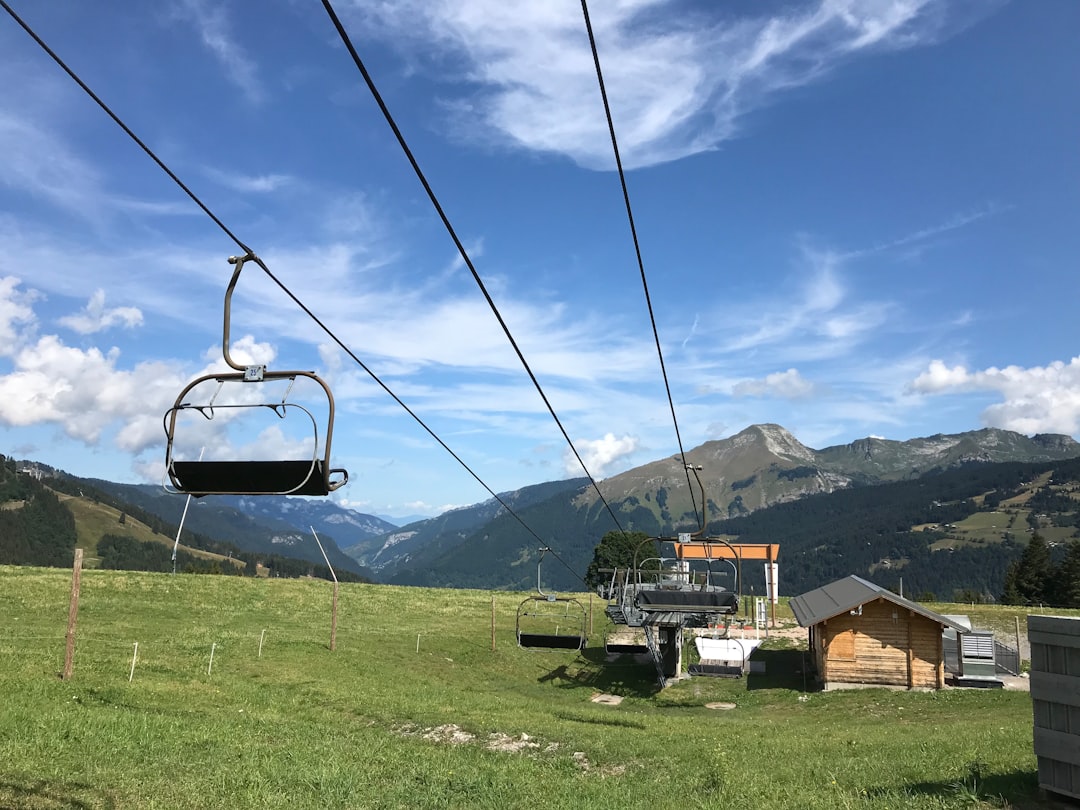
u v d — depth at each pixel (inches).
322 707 965.2
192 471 310.7
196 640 1461.6
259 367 313.4
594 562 3986.2
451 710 973.8
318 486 303.3
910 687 1419.8
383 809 486.6
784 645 1898.4
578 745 761.6
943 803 417.4
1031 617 421.4
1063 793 400.2
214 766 564.4
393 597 2561.5
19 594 1939.0
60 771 507.8
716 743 783.1
